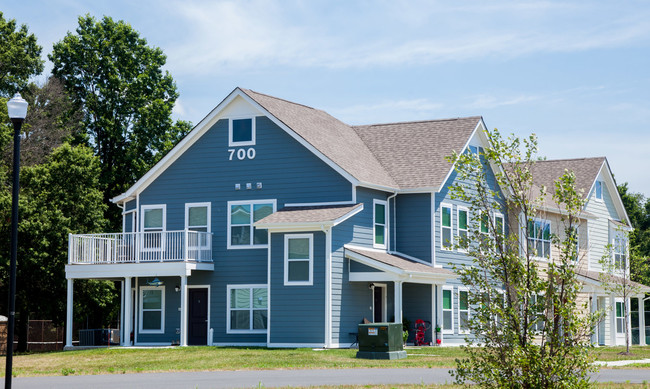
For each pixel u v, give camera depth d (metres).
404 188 37.72
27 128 52.28
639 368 26.80
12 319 17.81
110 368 26.53
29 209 41.50
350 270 34.69
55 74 54.50
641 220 79.62
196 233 36.47
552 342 14.20
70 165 44.19
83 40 54.00
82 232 43.53
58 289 43.41
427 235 37.47
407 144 41.19
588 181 50.25
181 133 57.16
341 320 34.09
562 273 14.20
